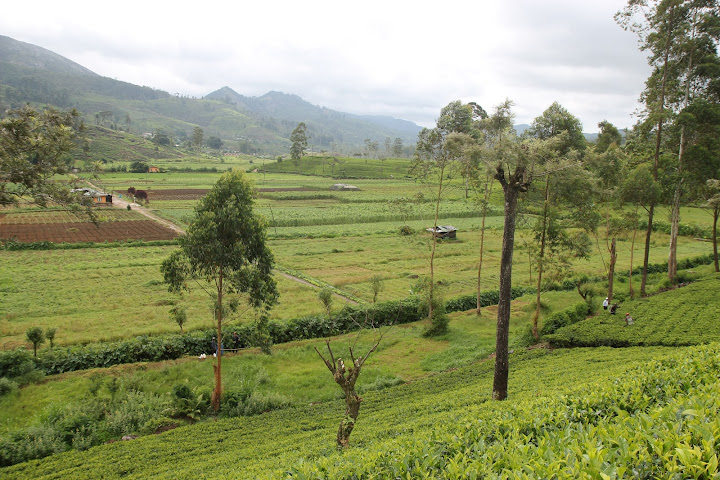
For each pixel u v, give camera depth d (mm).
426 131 115562
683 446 5723
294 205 117562
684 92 42812
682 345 26094
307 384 26688
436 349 32562
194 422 22188
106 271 51344
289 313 38438
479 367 27109
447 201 121562
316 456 13672
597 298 41375
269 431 19906
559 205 32969
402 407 20062
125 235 72938
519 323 37656
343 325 36188
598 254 65562
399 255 64312
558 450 7113
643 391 10312
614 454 6156
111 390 24328
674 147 43938
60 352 27688
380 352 31984
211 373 27391
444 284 43562
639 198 38156
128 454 17812
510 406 12523
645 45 42406
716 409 7133
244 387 25469
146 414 22188
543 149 20078
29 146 19547
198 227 23000
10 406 22750
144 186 140125
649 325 30578
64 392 24266
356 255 64312
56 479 15859
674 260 45812
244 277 23891
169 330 33562
